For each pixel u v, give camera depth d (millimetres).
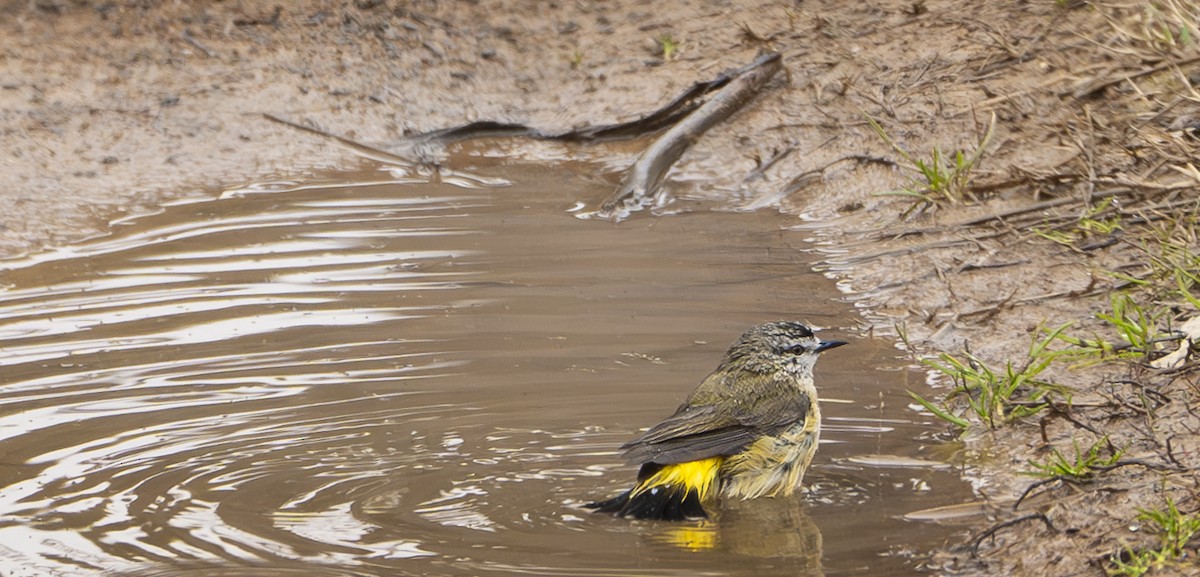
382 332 12594
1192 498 8734
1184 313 11633
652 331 12555
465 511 9359
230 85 19141
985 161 15820
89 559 8719
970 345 12227
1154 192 14055
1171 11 16578
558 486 9781
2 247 15125
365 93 19156
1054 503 9164
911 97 17453
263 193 16891
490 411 10961
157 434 10586
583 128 18328
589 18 20281
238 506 9438
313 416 10891
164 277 14125
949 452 10289
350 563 8609
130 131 18109
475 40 20031
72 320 13023
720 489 9609
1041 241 14047
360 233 15391
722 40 19438
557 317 12922
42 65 19172
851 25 19172
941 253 14219
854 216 15680
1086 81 16438
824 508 9516
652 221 15945
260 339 12484
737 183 16938
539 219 15945
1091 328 12055
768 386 10109
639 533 9109
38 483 9812
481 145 18406
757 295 13516
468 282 13875
